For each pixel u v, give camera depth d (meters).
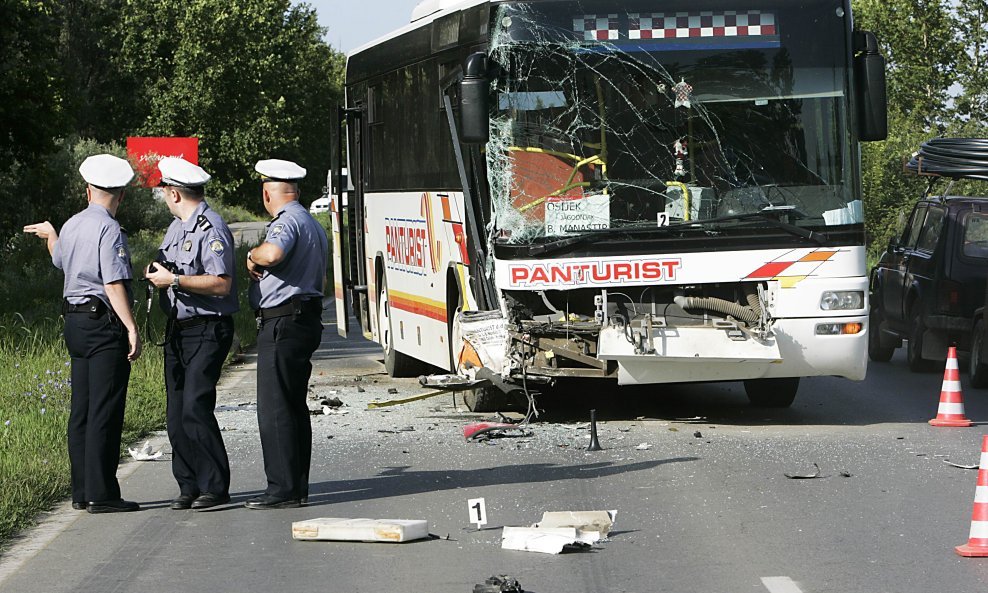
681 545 7.97
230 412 14.51
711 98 12.77
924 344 17.92
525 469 10.69
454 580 7.21
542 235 12.72
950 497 9.38
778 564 7.45
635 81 12.77
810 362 12.74
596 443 11.65
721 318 12.79
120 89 81.06
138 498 9.79
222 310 9.23
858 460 10.95
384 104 17.78
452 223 14.51
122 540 8.39
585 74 12.78
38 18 36.44
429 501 9.46
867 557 7.59
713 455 11.22
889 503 9.18
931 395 15.79
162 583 7.29
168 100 74.56
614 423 13.33
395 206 17.30
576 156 12.75
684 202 12.73
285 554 7.91
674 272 12.65
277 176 9.24
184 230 9.16
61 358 17.34
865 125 12.80
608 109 12.77
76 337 9.20
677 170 12.73
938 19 39.28
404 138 16.70
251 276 9.27
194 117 74.75
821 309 12.66
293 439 9.30
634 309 12.87
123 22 79.44
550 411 14.26
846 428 12.94
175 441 9.42
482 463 11.01
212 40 74.69
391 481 10.29
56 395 14.52
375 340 19.17
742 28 12.82
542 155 12.74
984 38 39.22
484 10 13.03
